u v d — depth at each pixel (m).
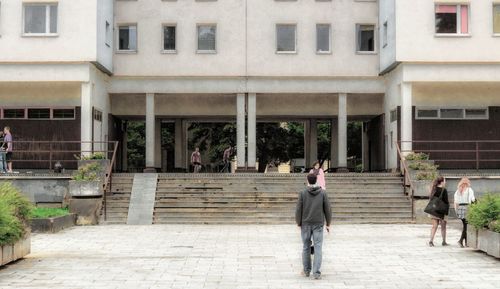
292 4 36.56
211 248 18.50
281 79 36.34
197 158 40.50
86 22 32.12
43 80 32.28
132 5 36.47
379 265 15.25
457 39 32.53
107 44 34.91
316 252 13.36
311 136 40.59
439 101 34.81
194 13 36.47
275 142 52.16
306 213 13.42
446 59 32.44
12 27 32.31
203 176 30.19
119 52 36.28
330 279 13.33
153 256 16.78
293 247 18.72
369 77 36.41
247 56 36.38
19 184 27.91
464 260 16.06
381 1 35.81
